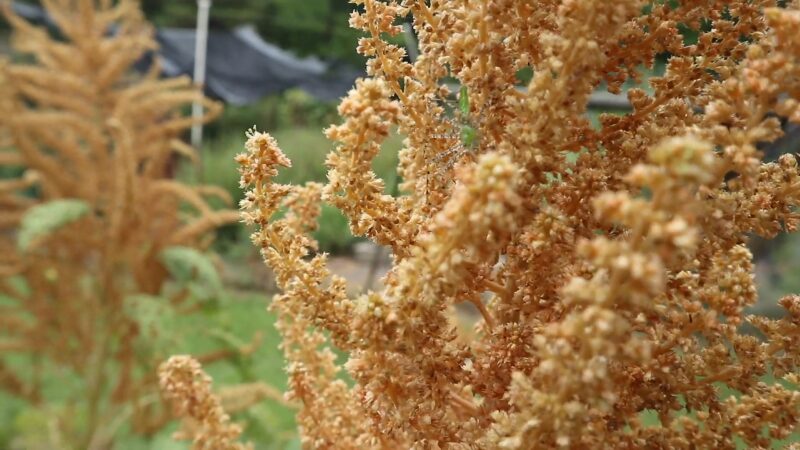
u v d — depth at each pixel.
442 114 0.26
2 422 1.00
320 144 1.24
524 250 0.22
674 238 0.14
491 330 0.25
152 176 0.92
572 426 0.17
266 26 1.50
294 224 0.24
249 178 0.24
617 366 0.21
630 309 0.19
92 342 0.90
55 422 0.92
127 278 0.92
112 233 0.86
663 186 0.14
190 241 0.93
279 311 0.29
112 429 0.86
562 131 0.20
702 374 0.22
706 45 0.24
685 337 0.21
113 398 0.89
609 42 0.22
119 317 0.88
